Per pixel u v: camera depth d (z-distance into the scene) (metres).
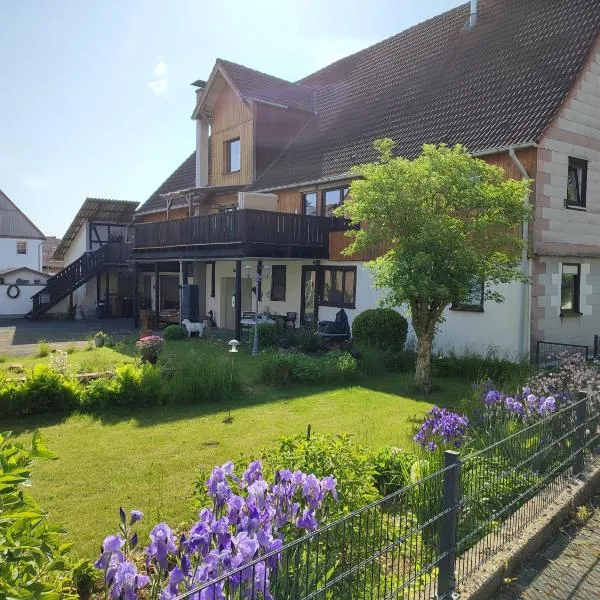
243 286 23.97
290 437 5.49
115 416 8.83
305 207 20.11
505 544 4.34
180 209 27.98
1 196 46.06
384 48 23.55
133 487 5.85
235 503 2.88
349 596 3.08
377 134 18.64
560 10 16.47
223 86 24.83
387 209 9.95
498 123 14.22
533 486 4.89
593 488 5.86
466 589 3.73
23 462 2.90
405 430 8.03
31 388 8.73
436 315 10.73
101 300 32.47
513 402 6.23
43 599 2.30
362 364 12.58
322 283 19.31
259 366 11.96
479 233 10.21
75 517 5.10
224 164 24.95
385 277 10.34
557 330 14.02
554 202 13.59
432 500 4.02
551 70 14.59
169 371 10.30
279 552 2.49
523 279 10.95
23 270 34.53
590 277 15.04
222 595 2.26
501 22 18.39
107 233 34.91
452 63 18.75
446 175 9.88
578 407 5.92
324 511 3.74
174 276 31.53
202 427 8.23
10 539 2.36
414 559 3.51
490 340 13.83
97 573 3.84
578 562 4.43
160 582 2.72
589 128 14.46
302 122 24.11
